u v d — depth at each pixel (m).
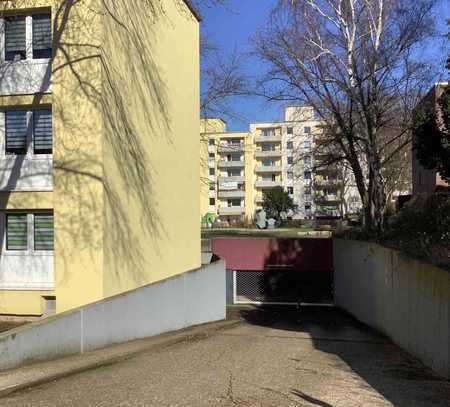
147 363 8.30
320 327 17.92
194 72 18.83
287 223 81.31
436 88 18.12
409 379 7.67
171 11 16.25
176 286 14.18
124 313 10.70
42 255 11.94
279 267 29.05
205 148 31.31
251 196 99.94
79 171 11.45
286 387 6.56
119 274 12.23
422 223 15.77
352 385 6.89
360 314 20.02
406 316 11.55
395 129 24.03
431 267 9.25
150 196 14.39
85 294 11.35
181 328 14.60
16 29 12.09
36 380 6.56
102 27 11.55
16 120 12.16
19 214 12.15
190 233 18.22
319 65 23.23
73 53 11.52
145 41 14.14
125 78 12.82
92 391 6.21
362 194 24.28
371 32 21.75
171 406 5.54
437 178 30.92
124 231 12.59
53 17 11.65
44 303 11.86
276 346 11.27
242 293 29.73
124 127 12.71
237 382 6.80
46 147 12.04
